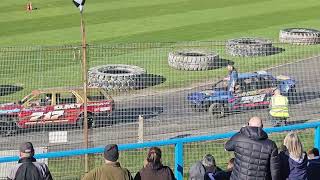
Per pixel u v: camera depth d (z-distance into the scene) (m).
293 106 33.81
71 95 32.50
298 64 41.50
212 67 40.47
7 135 30.77
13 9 67.12
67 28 56.66
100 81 35.53
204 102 32.31
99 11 65.06
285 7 66.44
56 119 31.84
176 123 30.48
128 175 12.27
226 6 67.19
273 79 34.72
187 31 54.34
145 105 32.81
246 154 12.52
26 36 53.38
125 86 35.34
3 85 38.03
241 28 55.50
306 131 26.86
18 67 41.06
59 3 70.62
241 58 42.00
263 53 42.28
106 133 29.45
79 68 40.28
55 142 28.00
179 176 15.38
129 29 55.62
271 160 12.46
